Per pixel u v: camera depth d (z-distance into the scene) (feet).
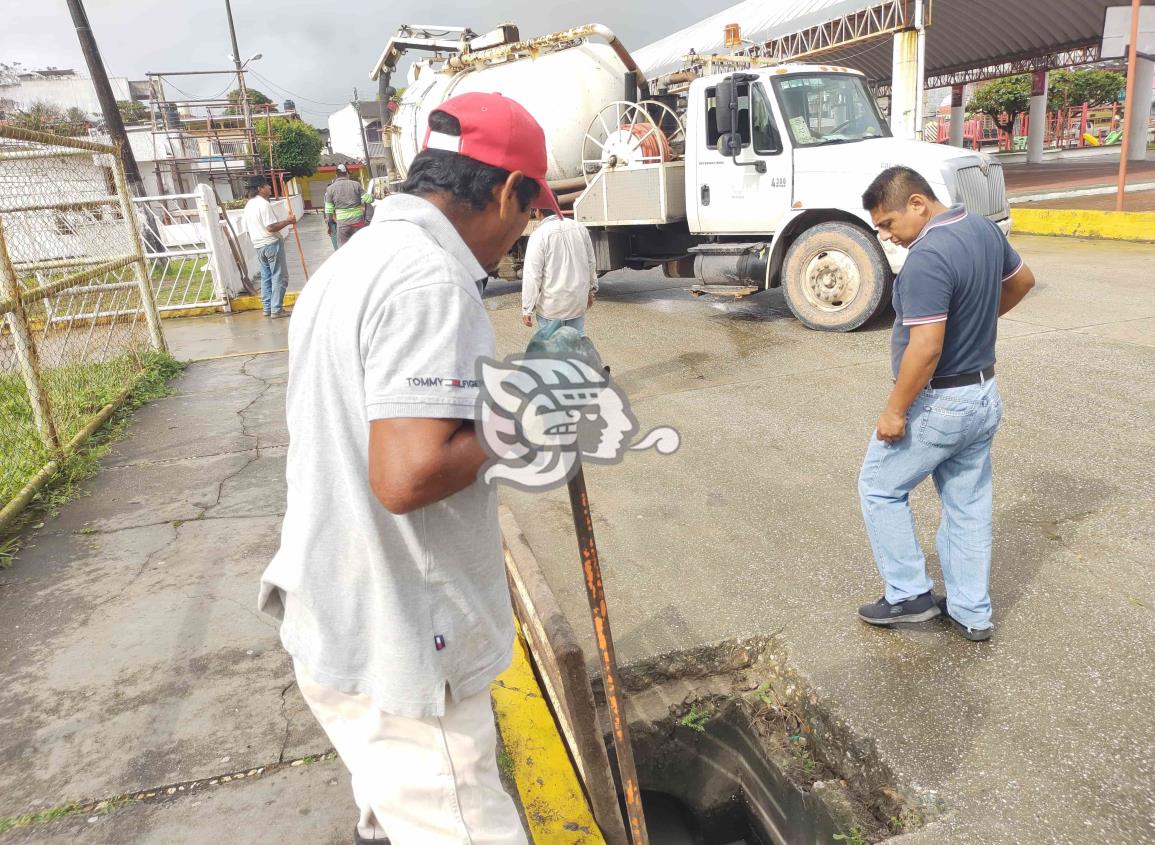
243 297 38.60
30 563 11.90
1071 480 13.05
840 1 46.42
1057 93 140.67
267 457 16.25
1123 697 8.18
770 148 24.34
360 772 4.62
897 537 9.12
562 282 16.43
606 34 29.14
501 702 8.54
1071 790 7.09
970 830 6.78
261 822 6.95
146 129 102.73
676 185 27.17
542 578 8.13
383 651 4.25
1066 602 9.83
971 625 9.13
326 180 183.52
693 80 28.19
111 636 9.89
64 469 15.40
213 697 8.64
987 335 8.23
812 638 9.50
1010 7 77.56
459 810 4.56
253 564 11.62
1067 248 36.68
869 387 18.62
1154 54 38.83
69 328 22.09
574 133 30.68
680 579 11.00
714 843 9.34
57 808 7.16
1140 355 19.25
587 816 7.08
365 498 4.05
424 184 4.33
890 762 7.58
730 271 25.98
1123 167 39.29
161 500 14.16
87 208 22.45
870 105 25.99
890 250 22.35
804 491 13.51
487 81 32.91
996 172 24.04
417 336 3.71
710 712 9.09
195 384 23.00
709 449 15.62
